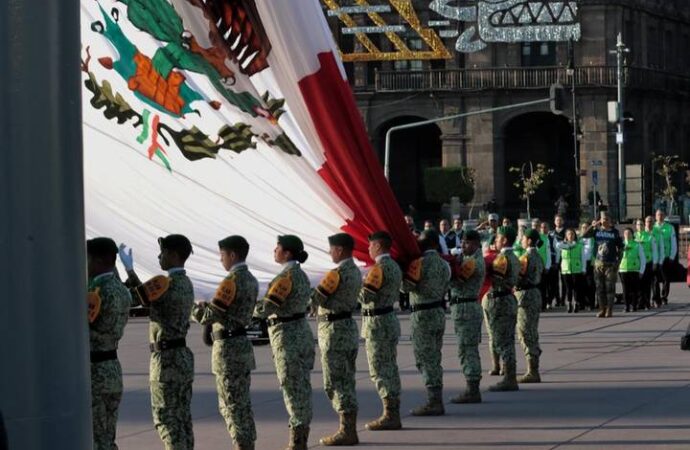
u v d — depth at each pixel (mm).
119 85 25547
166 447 24938
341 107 27594
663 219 76188
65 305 11969
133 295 24688
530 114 164000
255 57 26781
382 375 31797
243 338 26500
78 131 12125
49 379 11844
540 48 157500
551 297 75500
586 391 38469
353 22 154875
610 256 68250
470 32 155000
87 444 12211
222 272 26625
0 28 11625
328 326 29641
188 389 25031
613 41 155500
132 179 25656
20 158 11695
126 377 43688
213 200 26625
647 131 162875
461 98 156625
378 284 30562
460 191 152500
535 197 164625
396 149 167375
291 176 27578
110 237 25359
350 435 30016
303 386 27953
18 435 11695
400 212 30234
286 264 27453
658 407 35250
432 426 32500
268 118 27000
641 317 68250
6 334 11648
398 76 157125
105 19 25453
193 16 26125
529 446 29609
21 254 11695
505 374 38531
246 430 26562
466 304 35938
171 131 26000
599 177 156250
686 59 177000
